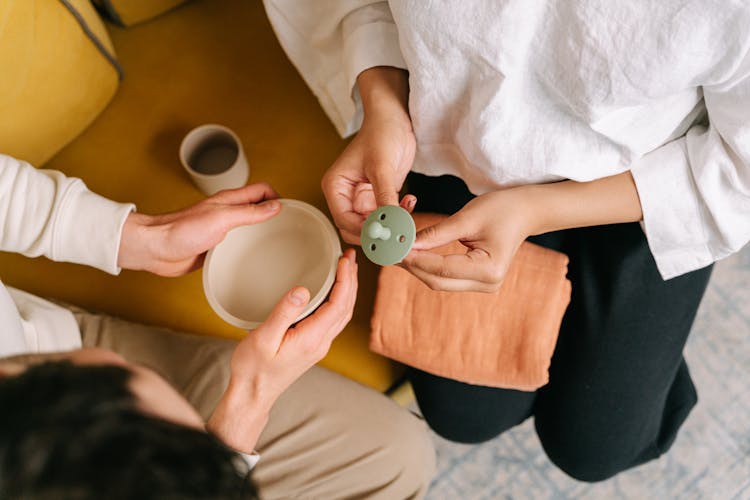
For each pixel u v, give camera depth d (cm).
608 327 110
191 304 121
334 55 106
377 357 121
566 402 115
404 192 125
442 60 88
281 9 102
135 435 59
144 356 109
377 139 96
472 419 119
